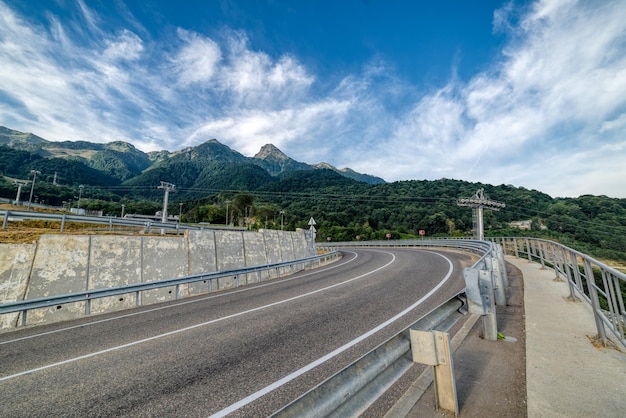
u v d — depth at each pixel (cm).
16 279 847
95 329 706
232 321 702
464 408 296
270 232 1858
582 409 278
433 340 291
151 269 1138
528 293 736
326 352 488
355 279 1252
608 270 366
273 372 425
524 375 354
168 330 659
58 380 431
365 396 247
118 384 411
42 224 2339
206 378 416
